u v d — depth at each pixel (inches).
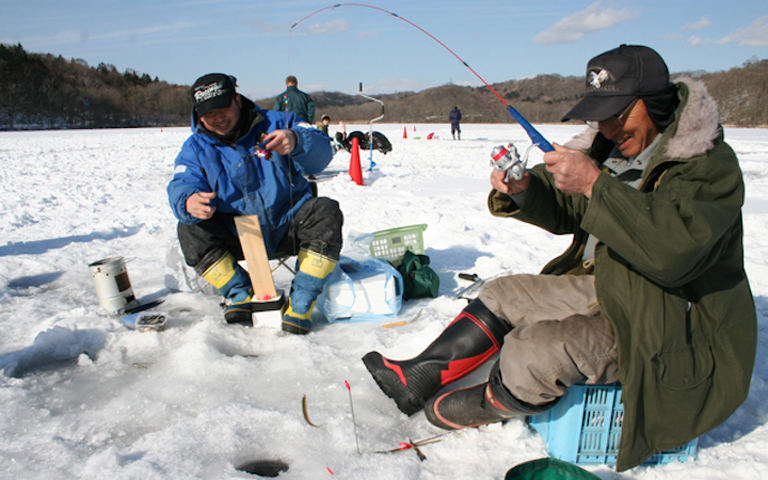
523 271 160.4
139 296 145.4
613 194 60.9
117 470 72.4
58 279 163.0
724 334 68.4
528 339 69.1
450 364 85.6
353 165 350.6
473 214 243.9
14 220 243.3
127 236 221.0
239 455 77.3
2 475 72.9
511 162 75.2
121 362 107.8
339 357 106.1
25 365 107.5
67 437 82.2
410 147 724.7
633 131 70.7
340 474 72.3
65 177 413.4
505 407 72.3
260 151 112.7
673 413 67.2
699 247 57.9
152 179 409.4
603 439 74.7
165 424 85.4
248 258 116.7
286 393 93.6
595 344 67.4
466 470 73.6
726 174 61.8
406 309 131.8
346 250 147.5
